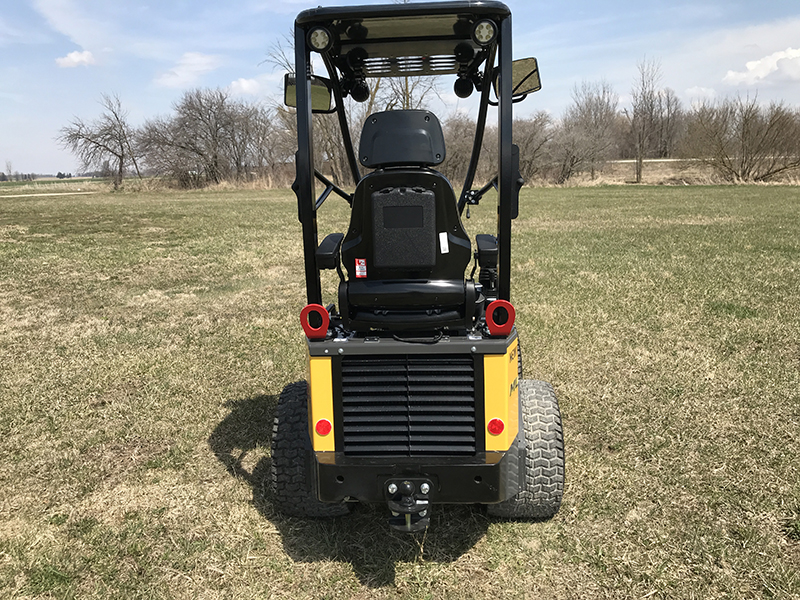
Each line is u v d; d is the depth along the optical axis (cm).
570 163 5100
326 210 2366
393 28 325
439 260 298
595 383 557
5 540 349
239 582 311
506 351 292
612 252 1277
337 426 301
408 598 298
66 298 965
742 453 425
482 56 378
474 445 299
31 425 501
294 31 296
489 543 335
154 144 5831
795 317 751
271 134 5984
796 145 4150
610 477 397
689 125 4612
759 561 312
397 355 297
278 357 653
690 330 710
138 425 495
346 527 354
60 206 3178
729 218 1955
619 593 296
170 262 1291
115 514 373
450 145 2270
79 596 302
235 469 424
